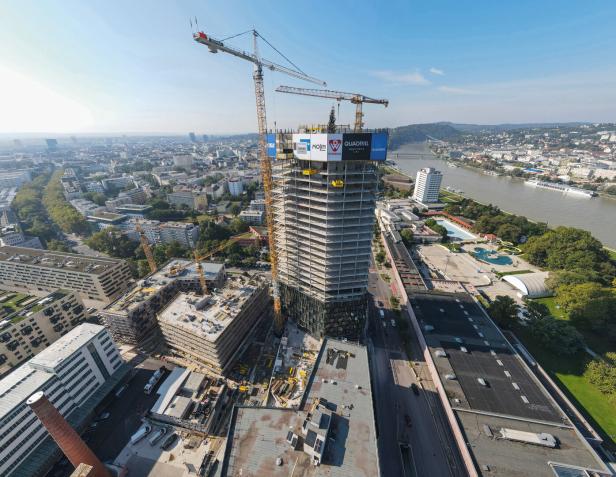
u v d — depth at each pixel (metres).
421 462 94.44
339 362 99.00
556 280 176.75
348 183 122.12
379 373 128.50
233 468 68.81
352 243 133.25
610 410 107.06
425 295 164.12
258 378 126.75
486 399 102.12
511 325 150.00
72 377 104.50
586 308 146.38
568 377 121.75
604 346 138.88
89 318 165.50
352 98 159.50
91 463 82.50
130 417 111.06
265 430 77.06
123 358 138.00
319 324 145.38
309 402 84.56
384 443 100.12
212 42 115.19
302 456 71.12
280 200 142.62
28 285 190.88
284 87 156.62
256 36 130.00
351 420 79.62
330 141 114.25
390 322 161.75
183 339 128.25
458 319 144.25
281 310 164.62
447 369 115.00
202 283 167.25
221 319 129.50
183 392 116.31
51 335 145.25
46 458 91.00
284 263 152.75
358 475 67.50
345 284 138.75
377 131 117.00
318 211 130.75
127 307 144.88
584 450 84.50
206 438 102.44
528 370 114.12
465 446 85.94
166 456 97.12
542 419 94.31
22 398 89.12
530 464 80.94
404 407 112.69
